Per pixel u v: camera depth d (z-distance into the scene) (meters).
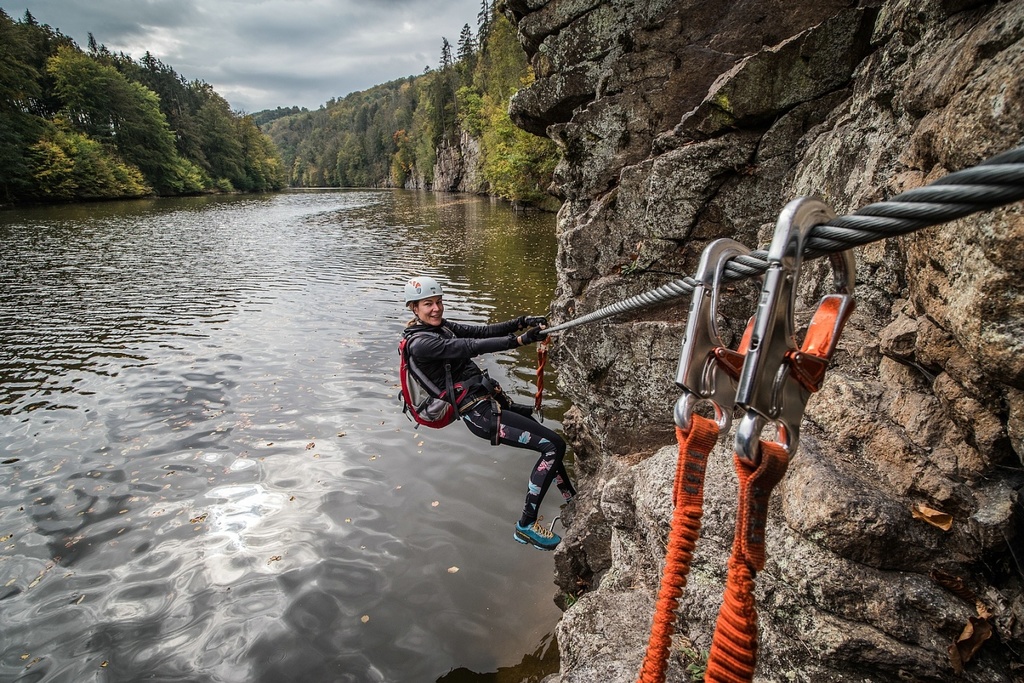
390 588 4.64
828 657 2.20
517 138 35.38
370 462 6.52
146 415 7.93
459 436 7.02
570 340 4.66
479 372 4.55
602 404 4.57
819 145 3.56
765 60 3.70
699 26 4.05
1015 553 2.03
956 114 1.92
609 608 3.08
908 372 2.57
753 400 0.83
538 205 36.88
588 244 4.48
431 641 4.15
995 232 1.67
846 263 0.96
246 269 19.02
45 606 4.57
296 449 6.88
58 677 3.96
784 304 0.88
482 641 4.14
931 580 2.19
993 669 2.04
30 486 6.23
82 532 5.46
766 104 3.77
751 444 0.83
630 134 4.34
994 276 1.70
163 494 6.03
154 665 4.02
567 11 4.40
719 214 4.05
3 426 7.66
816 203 0.86
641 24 4.18
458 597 4.54
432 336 4.26
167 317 12.95
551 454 4.45
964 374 2.10
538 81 4.75
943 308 2.07
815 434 2.72
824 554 2.28
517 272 16.81
